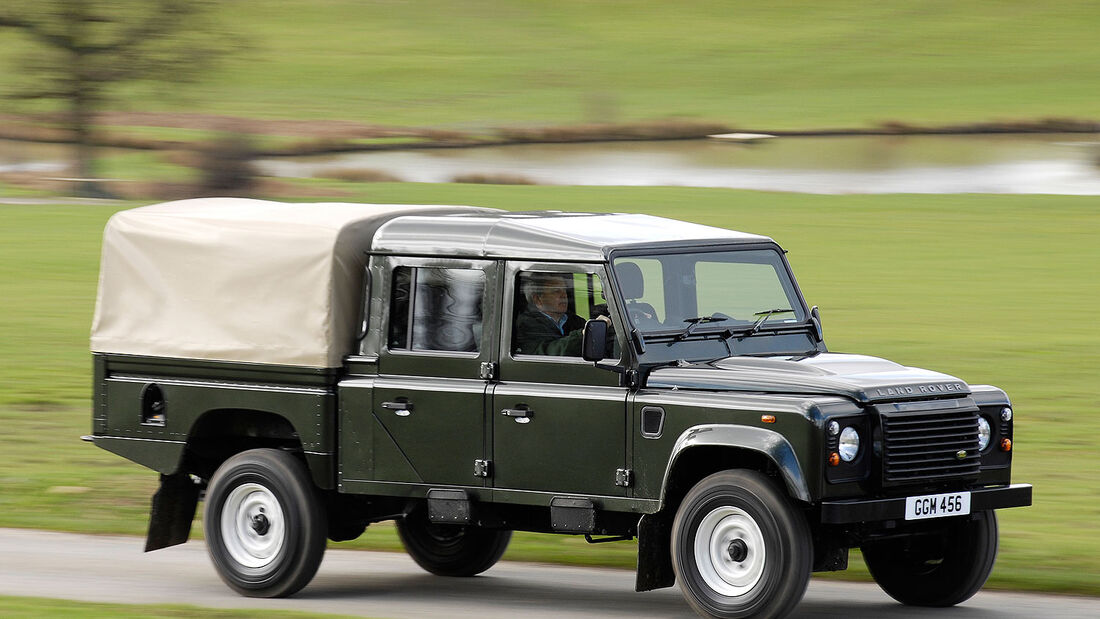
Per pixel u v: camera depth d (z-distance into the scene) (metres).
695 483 27.91
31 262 96.56
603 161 197.00
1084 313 77.25
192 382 31.33
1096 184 160.00
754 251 30.00
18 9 173.75
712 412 26.23
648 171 180.75
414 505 30.78
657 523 27.19
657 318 28.09
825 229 115.25
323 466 30.03
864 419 26.02
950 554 28.70
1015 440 48.19
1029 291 85.25
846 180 167.25
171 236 31.55
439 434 28.98
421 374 29.36
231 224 31.12
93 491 41.91
